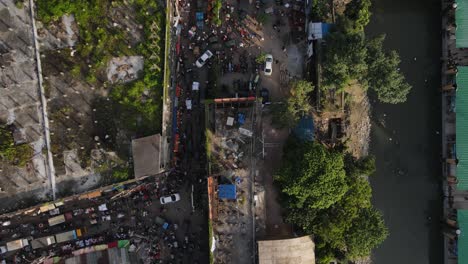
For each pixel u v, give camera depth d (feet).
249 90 206.90
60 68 177.06
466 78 206.39
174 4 197.88
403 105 220.64
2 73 175.63
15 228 200.75
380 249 218.18
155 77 177.06
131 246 199.93
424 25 219.41
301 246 181.88
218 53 208.74
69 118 177.68
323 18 202.69
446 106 217.97
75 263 196.85
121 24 178.60
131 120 178.29
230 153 191.93
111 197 201.36
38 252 200.95
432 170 220.43
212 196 188.14
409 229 219.41
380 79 187.42
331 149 200.54
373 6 221.66
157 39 177.68
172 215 205.87
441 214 219.41
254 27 211.20
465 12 207.21
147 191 204.54
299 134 196.13
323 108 198.39
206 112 191.01
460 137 206.80
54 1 173.58
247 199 191.21
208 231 190.49
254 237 188.75
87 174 177.58
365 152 217.77
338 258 193.47
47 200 176.24
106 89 178.09
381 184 219.61
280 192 189.16
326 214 182.29
